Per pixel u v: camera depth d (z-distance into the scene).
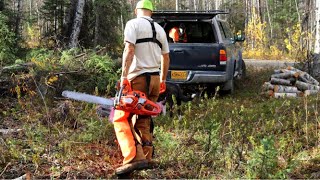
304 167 5.09
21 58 12.43
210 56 9.41
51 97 8.17
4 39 11.70
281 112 7.70
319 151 5.60
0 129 6.45
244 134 5.89
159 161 5.26
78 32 15.41
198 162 5.18
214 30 9.52
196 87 9.62
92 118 6.85
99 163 5.21
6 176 4.77
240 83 12.30
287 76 10.56
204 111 7.77
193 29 10.17
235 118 6.95
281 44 35.81
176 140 5.88
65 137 5.88
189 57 9.45
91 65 9.55
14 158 5.23
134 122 5.04
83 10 16.14
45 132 6.15
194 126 6.67
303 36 15.20
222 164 5.14
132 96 4.73
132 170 4.68
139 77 4.90
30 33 18.83
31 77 8.33
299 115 7.04
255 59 25.38
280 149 5.24
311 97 9.30
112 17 16.25
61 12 16.48
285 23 38.00
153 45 4.94
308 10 14.30
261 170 4.54
